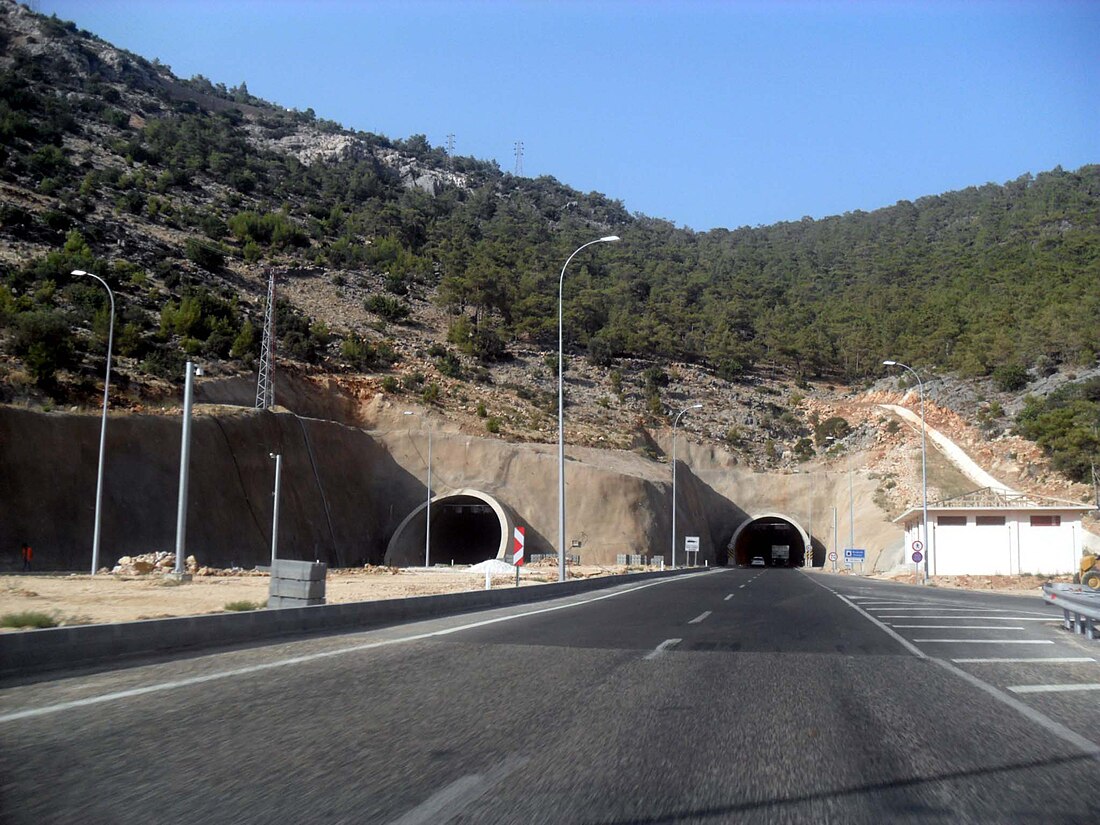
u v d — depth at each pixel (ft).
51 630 37.55
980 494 210.38
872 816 19.22
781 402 401.90
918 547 164.55
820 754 24.76
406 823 18.33
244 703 30.66
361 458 247.29
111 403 184.03
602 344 396.57
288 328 293.64
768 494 336.70
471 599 78.54
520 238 572.92
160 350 228.02
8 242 266.16
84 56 602.03
